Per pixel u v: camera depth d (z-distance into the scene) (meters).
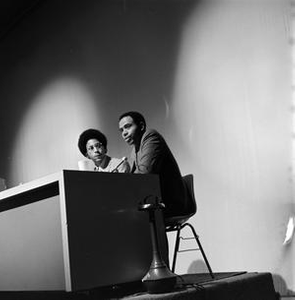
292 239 2.70
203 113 3.32
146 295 1.73
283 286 2.71
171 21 3.65
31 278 1.95
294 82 2.75
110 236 1.83
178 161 3.51
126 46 4.07
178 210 2.32
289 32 2.81
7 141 5.70
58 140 4.81
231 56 3.14
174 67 3.59
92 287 1.71
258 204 2.89
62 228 1.69
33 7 5.29
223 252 3.08
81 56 4.58
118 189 1.91
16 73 5.59
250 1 3.04
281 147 2.79
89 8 4.52
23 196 2.00
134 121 2.74
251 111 2.98
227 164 3.11
